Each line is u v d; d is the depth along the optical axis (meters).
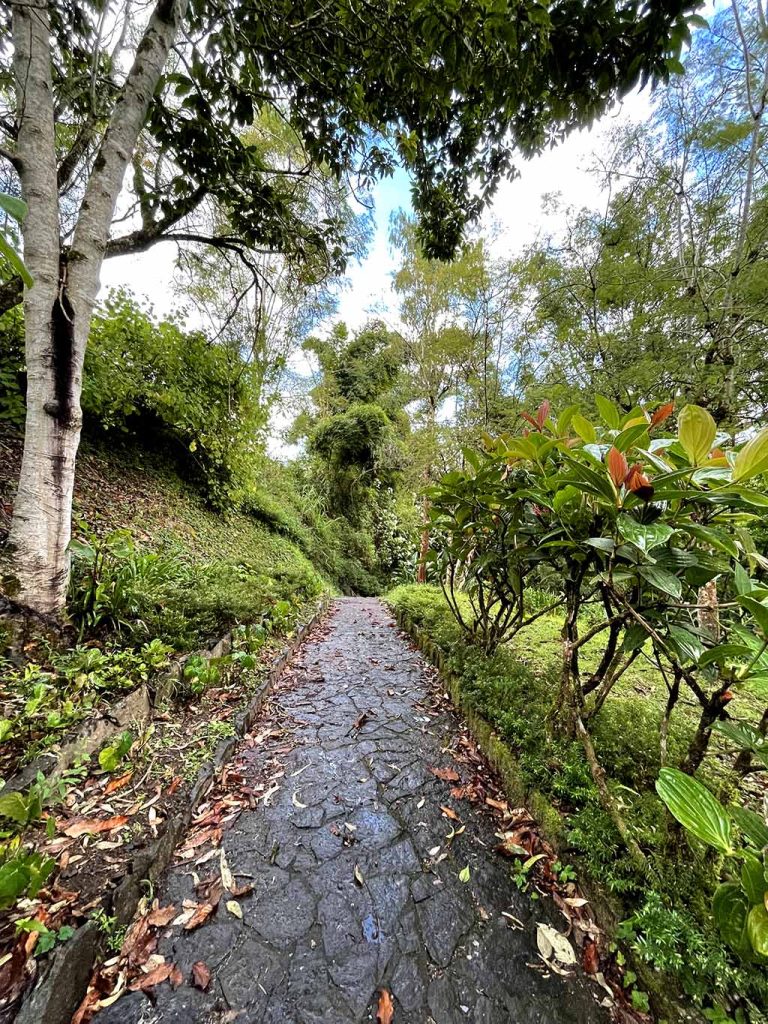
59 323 2.08
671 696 1.21
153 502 4.64
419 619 4.08
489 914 1.17
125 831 1.28
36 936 0.89
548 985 0.98
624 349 4.17
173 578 3.09
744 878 0.68
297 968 1.02
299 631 3.81
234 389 5.29
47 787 1.25
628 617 1.30
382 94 2.68
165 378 4.78
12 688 1.64
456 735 2.17
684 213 3.89
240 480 6.05
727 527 1.23
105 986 0.94
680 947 0.89
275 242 3.89
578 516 1.50
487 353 5.77
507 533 2.05
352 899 1.22
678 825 1.06
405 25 2.04
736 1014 0.79
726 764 1.56
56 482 2.09
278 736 2.13
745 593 0.93
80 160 2.94
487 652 2.63
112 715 1.65
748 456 0.87
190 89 2.70
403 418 10.22
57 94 2.72
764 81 3.02
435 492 2.32
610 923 1.05
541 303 5.09
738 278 3.24
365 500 12.34
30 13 2.09
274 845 1.41
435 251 3.65
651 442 1.21
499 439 2.03
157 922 1.10
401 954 1.06
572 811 1.38
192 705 2.11
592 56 1.74
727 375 3.21
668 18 1.54
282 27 2.38
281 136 4.52
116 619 2.21
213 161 3.15
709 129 3.42
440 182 3.21
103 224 2.28
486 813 1.59
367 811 1.59
